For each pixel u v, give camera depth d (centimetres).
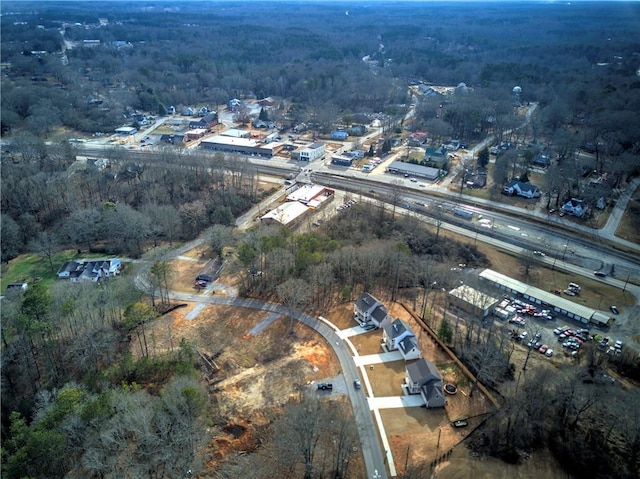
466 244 15138
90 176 17300
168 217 14725
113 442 6875
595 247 15038
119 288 11069
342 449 7406
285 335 10362
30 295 9544
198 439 7325
